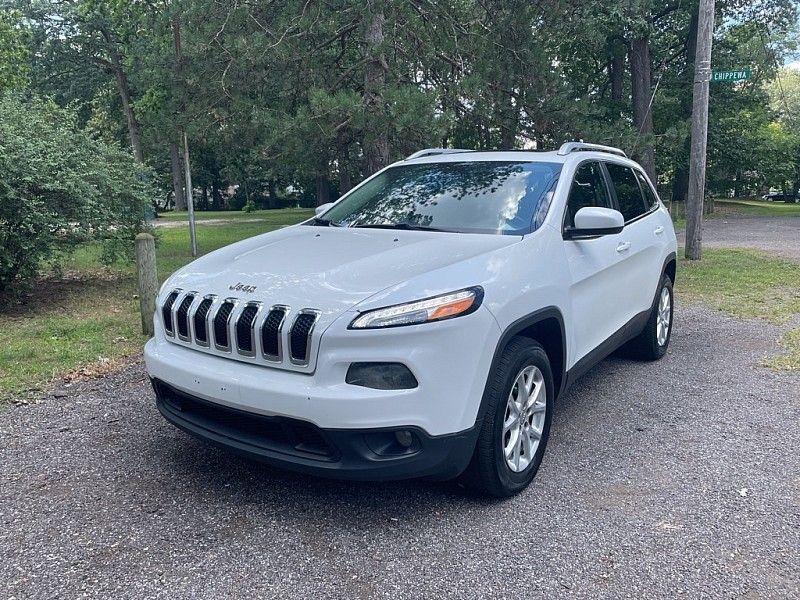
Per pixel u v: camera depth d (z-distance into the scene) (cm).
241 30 1106
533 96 1195
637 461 401
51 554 299
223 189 5922
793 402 504
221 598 270
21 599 267
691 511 341
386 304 303
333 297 312
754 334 719
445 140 1234
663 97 2645
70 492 355
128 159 948
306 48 1152
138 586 277
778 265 1187
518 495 358
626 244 502
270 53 1084
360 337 296
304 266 352
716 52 2678
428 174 486
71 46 3903
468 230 407
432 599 270
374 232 417
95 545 306
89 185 813
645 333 594
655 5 2255
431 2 1191
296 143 1031
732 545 309
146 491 358
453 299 312
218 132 1181
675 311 839
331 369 298
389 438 305
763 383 552
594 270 436
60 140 839
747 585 279
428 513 338
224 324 331
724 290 964
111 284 971
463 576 285
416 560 297
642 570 290
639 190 589
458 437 313
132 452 406
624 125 1287
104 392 511
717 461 400
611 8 1401
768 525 327
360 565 293
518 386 355
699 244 1265
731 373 580
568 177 447
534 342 366
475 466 334
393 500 351
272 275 344
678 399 514
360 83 1209
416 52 1200
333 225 462
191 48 1094
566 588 277
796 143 3753
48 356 588
